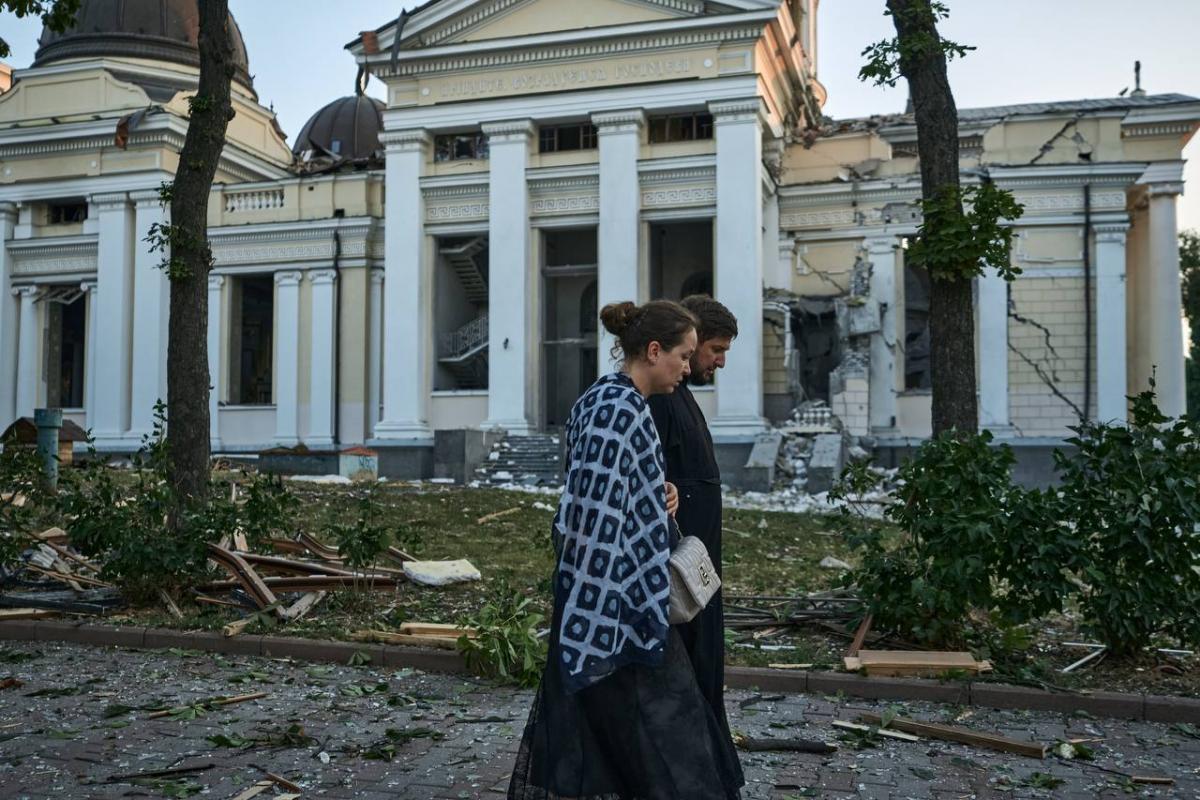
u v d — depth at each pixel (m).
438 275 27.09
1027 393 24.95
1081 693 5.65
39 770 4.39
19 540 8.59
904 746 4.91
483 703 5.70
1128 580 6.34
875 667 6.10
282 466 25.67
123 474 17.88
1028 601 6.36
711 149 24.53
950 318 8.70
